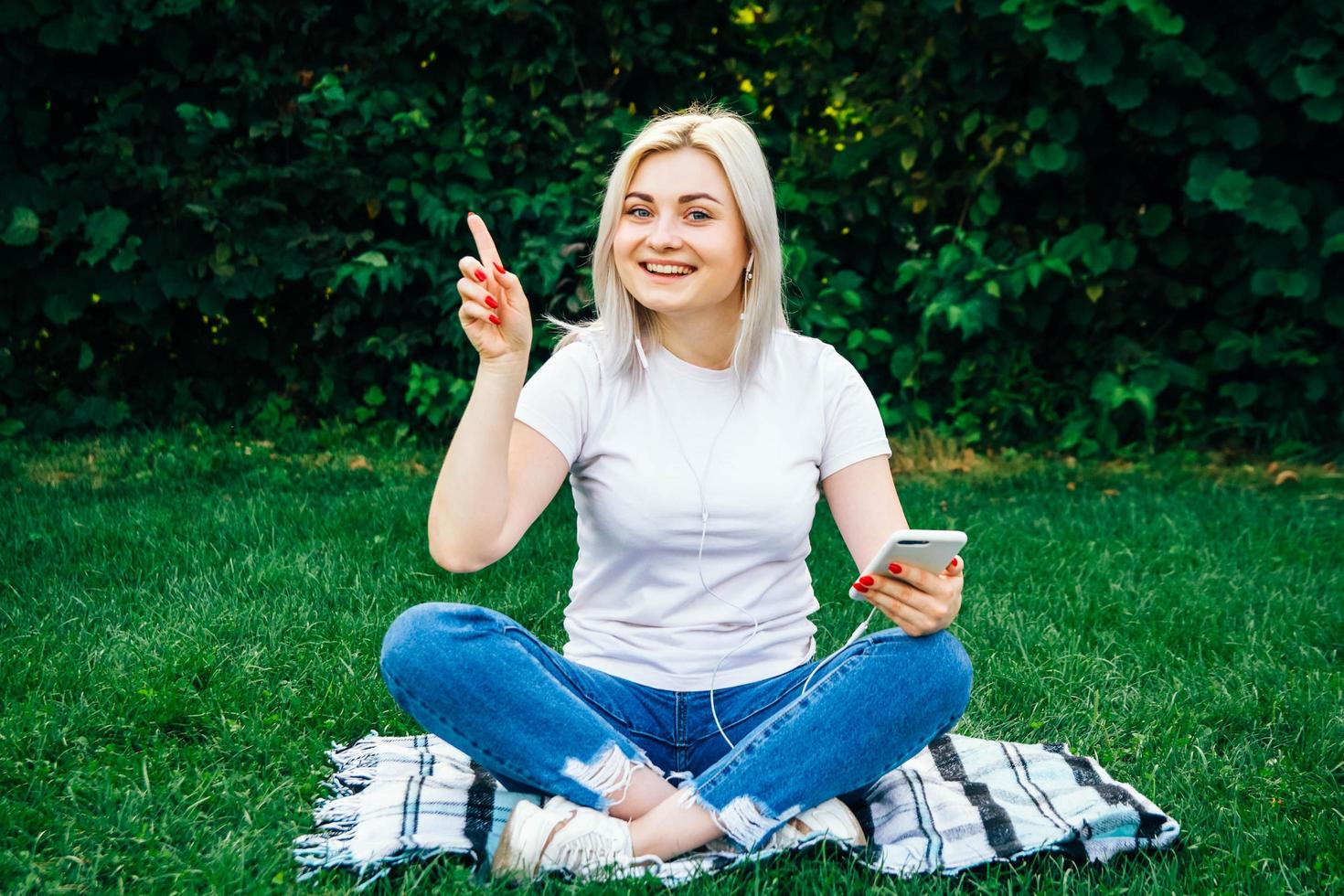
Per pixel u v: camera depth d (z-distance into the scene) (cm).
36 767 230
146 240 521
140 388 556
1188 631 320
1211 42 508
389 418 555
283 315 560
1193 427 559
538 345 532
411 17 514
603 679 210
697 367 215
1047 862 204
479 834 207
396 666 193
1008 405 552
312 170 512
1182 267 560
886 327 566
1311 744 253
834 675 201
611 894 188
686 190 204
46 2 482
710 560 210
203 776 231
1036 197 557
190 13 506
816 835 199
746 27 550
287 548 377
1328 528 427
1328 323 539
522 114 532
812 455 217
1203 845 213
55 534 379
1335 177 541
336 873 198
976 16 513
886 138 536
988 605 339
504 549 201
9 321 522
